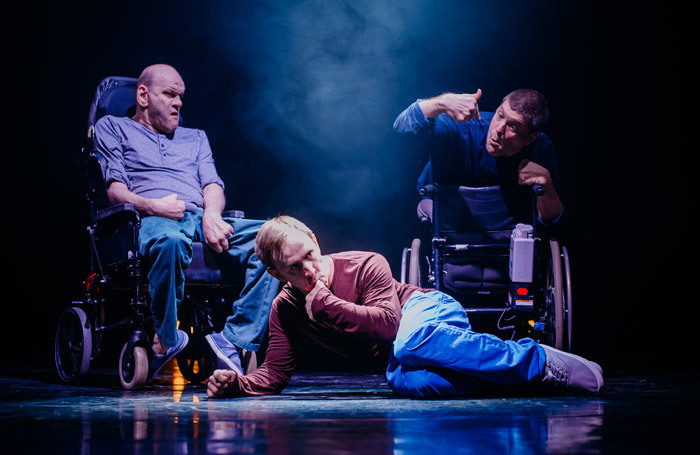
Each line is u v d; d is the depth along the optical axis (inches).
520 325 142.6
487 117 142.7
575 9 244.2
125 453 54.7
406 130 138.1
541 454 52.7
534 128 134.0
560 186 149.2
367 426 66.4
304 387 113.4
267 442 58.6
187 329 134.5
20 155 248.5
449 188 137.8
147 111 131.6
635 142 247.8
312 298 85.5
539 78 249.1
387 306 88.2
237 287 126.3
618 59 244.7
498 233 137.4
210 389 93.4
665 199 249.3
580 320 258.1
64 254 253.9
